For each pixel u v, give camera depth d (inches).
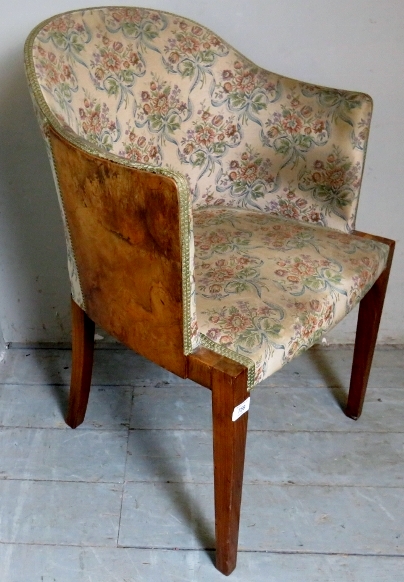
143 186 27.4
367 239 41.6
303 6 45.1
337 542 40.5
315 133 41.9
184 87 42.9
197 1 45.1
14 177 51.1
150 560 39.3
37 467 46.2
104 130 38.7
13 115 48.1
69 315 59.2
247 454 47.3
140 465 46.3
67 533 41.0
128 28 40.2
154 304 31.4
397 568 38.9
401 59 47.2
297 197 44.4
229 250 38.9
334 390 54.4
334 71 48.1
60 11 44.8
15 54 45.9
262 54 47.5
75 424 49.5
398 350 60.1
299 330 33.3
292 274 36.6
